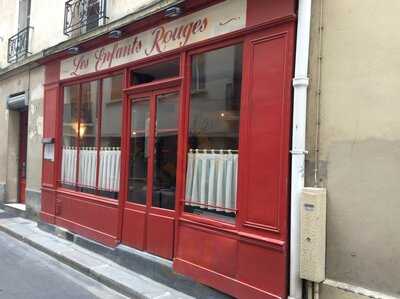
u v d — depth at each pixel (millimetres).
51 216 10281
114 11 8906
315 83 4949
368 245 4426
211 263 6039
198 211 6453
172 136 7031
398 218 4215
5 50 14320
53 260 8336
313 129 4945
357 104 4562
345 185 4633
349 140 4617
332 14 4824
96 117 9062
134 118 7930
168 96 7145
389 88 4316
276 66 5328
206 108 6438
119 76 8352
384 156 4332
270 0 5414
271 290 5215
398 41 4266
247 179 5602
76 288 6750
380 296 4293
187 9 6621
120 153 8203
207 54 6449
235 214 5816
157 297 6160
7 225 11070
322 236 4711
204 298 6066
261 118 5469
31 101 11953
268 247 5270
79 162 9633
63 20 10789
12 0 13977
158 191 7254
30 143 11922
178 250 6609
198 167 6523
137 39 7734
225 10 6051
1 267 7746
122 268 7480
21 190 13766
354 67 4602
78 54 9555
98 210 8633
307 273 4727
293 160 5023
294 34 5164
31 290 6555
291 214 5047
